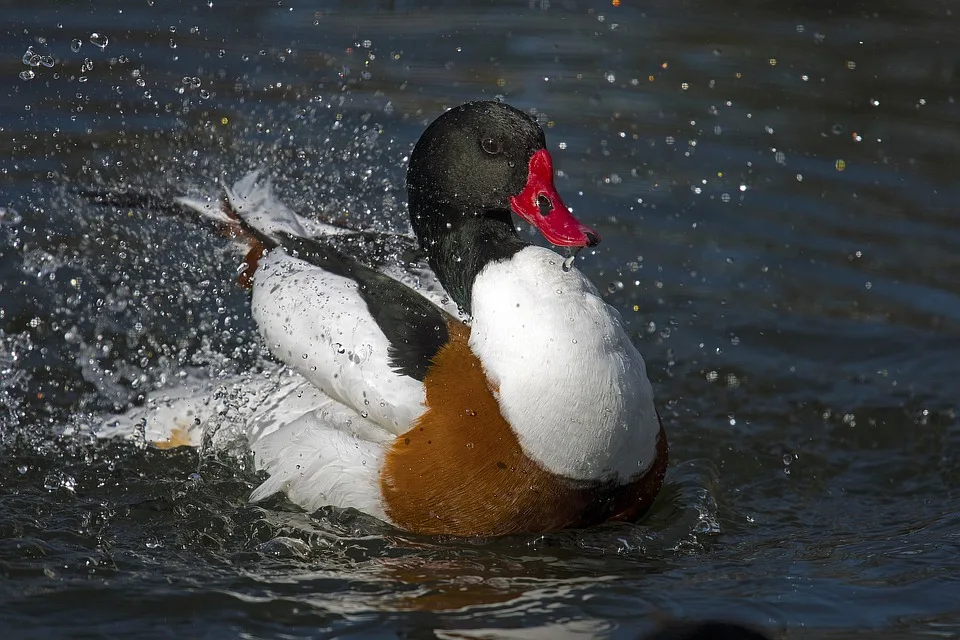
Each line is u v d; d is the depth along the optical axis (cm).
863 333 1134
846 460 960
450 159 816
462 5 1814
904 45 1681
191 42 1617
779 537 830
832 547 809
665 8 1814
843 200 1338
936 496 910
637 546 792
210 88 1489
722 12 1789
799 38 1708
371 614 693
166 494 853
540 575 745
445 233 834
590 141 1430
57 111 1407
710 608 706
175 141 1357
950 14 1784
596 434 753
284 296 872
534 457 756
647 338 1120
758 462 952
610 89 1552
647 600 715
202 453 905
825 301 1181
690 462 937
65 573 737
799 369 1083
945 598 722
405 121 1435
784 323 1147
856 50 1669
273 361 941
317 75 1551
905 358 1101
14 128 1366
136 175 1280
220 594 712
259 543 786
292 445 827
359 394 801
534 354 753
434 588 725
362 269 896
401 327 818
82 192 1045
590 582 737
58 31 1614
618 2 1836
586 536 793
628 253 1243
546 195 798
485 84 1552
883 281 1212
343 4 1797
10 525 801
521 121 812
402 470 775
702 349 1107
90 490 859
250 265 952
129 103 1438
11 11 1656
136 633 669
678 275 1213
